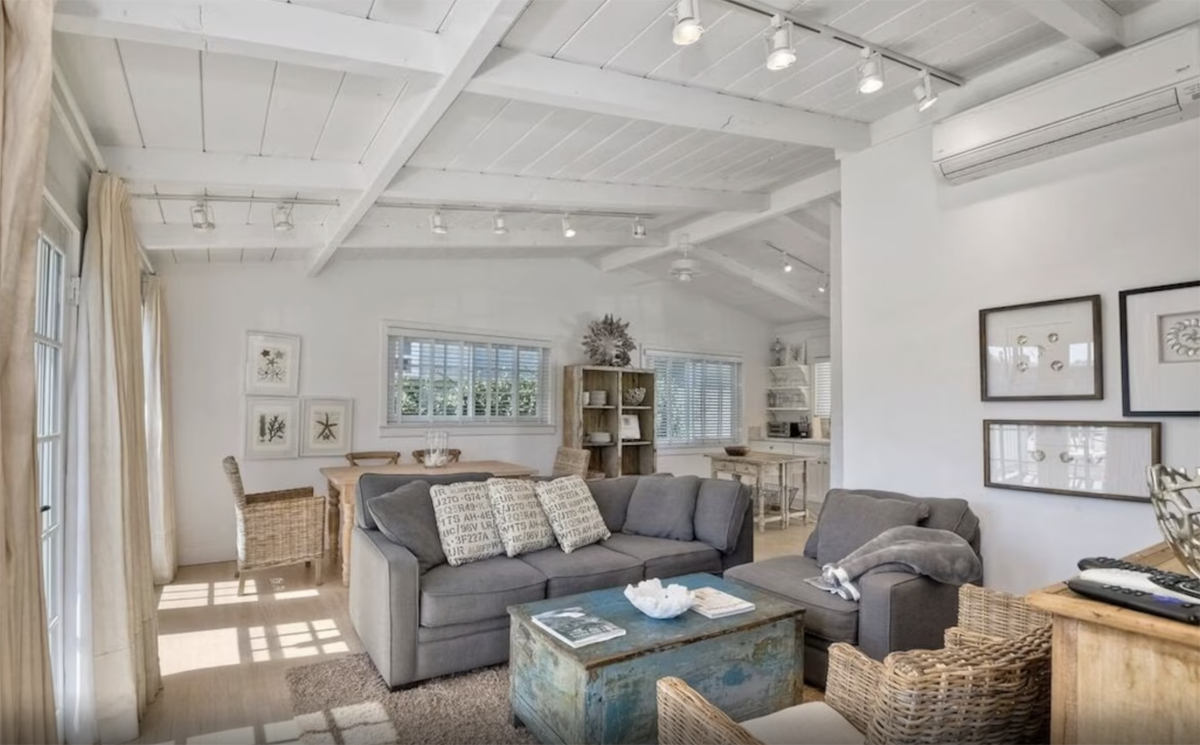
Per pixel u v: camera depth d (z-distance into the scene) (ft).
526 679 8.02
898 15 8.32
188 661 10.38
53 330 7.87
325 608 13.08
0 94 4.80
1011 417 10.01
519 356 22.54
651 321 25.68
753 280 22.67
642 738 7.11
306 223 14.64
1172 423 8.42
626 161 12.78
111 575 8.06
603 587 10.87
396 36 7.28
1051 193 9.58
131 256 9.20
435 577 9.95
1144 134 8.66
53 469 7.88
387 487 11.61
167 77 7.70
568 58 8.70
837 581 9.23
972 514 10.27
